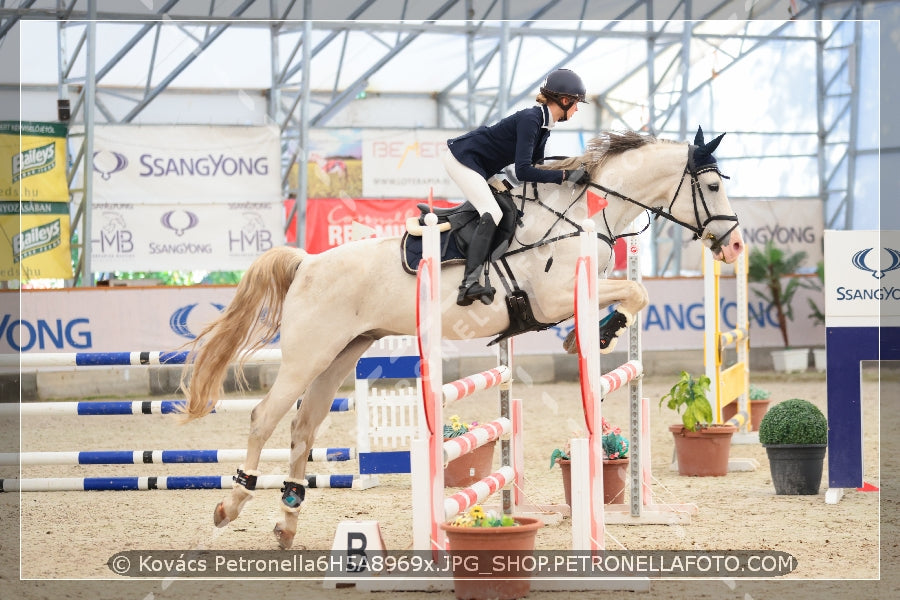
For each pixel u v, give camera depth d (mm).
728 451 9047
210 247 19109
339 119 23062
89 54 17828
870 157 21984
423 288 5129
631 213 6250
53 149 18188
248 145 19203
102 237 18609
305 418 6316
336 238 20062
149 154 18797
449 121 23734
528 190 6059
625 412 13680
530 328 6090
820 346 19141
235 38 20062
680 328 17891
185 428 13070
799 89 22547
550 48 22141
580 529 5195
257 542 6445
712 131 22344
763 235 22125
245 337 6309
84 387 16312
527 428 12430
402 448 10156
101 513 7570
